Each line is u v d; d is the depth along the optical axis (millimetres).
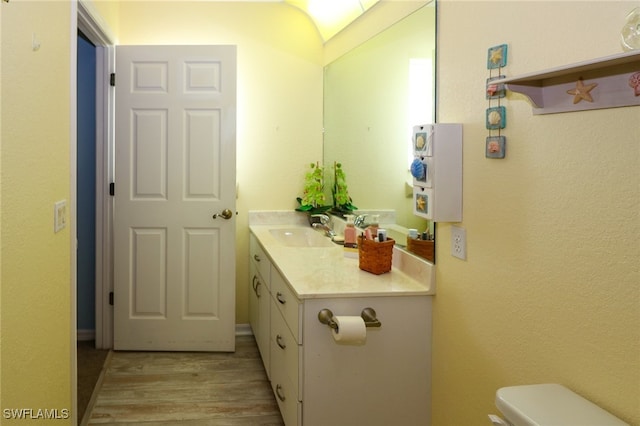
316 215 3914
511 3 1689
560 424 1239
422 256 2303
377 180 2848
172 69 3578
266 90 3982
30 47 1688
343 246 3037
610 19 1299
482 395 1858
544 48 1536
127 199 3609
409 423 2225
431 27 2242
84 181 3799
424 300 2211
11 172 1554
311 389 2131
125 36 3805
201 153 3615
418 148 2104
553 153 1501
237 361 3523
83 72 3732
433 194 2010
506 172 1725
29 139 1693
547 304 1535
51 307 1940
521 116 1644
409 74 2455
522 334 1646
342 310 2135
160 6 3838
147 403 2889
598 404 1350
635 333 1239
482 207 1870
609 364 1314
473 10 1920
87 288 3873
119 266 3631
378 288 2199
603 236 1328
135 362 3482
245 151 3980
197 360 3535
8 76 1520
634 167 1237
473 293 1920
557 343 1494
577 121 1409
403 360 2203
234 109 3613
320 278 2352
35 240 1764
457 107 2041
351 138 3344
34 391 1767
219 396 2992
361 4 3055
